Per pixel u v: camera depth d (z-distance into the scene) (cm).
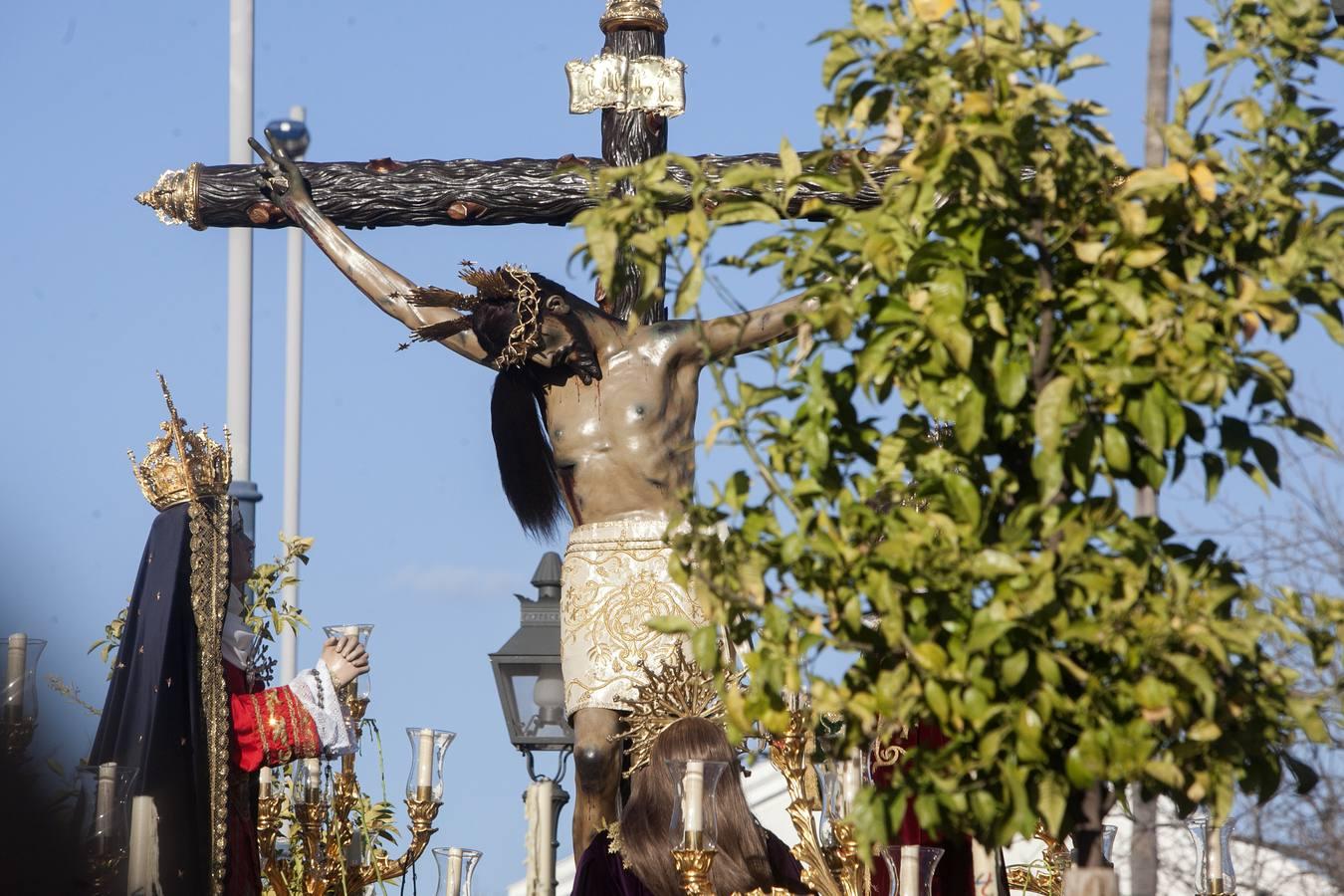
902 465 731
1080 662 703
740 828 1138
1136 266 710
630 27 1517
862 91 748
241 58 2527
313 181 1474
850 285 766
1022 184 726
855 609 709
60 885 1100
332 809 1374
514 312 1334
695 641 731
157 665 1199
